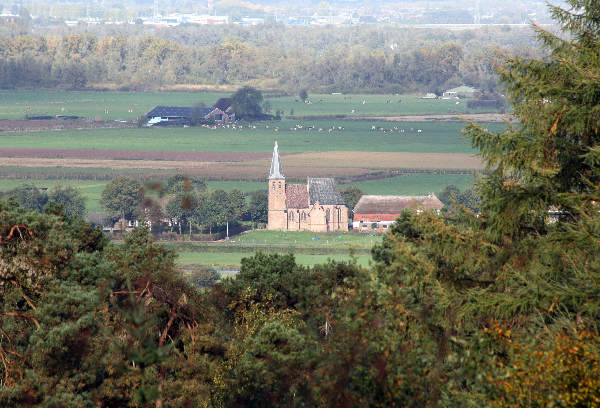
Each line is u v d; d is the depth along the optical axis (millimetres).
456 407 92250
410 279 114375
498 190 109500
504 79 112188
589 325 95688
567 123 104625
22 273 150000
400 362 97188
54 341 135250
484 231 112375
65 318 142500
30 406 129625
